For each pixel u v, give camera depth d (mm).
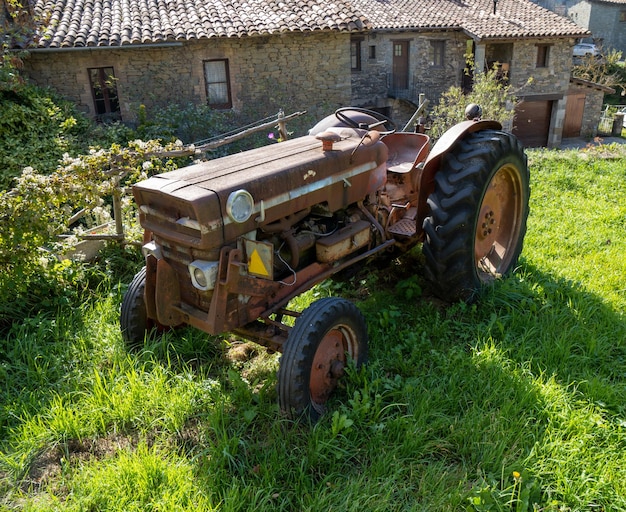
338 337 3035
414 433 2658
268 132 13586
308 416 2746
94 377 3148
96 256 4781
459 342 3543
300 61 13570
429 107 20062
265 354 3514
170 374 3219
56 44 11531
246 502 2326
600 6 39188
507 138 3932
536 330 3559
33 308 3924
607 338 3490
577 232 5418
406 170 4098
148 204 2824
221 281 2674
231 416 2873
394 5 20234
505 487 2396
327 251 3195
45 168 9523
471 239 3676
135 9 13203
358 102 20031
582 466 2492
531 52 20016
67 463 2562
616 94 31328
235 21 12883
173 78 12867
